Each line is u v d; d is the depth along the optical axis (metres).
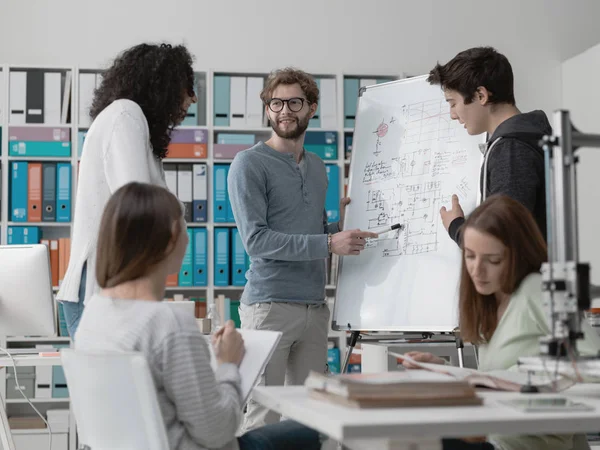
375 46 5.64
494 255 1.63
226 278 4.90
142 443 1.44
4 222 4.84
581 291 1.34
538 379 1.52
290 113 3.02
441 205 2.94
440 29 5.72
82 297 2.24
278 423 1.74
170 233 1.56
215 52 5.49
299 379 2.99
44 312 2.79
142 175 2.22
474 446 1.51
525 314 1.64
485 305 1.74
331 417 1.10
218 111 5.05
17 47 5.28
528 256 1.64
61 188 4.84
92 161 2.24
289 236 2.89
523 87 5.80
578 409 1.18
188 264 4.89
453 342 3.14
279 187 2.98
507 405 1.22
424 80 3.17
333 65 5.60
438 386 1.23
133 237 1.54
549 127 2.33
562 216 1.36
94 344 1.49
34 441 4.60
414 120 3.14
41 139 4.87
